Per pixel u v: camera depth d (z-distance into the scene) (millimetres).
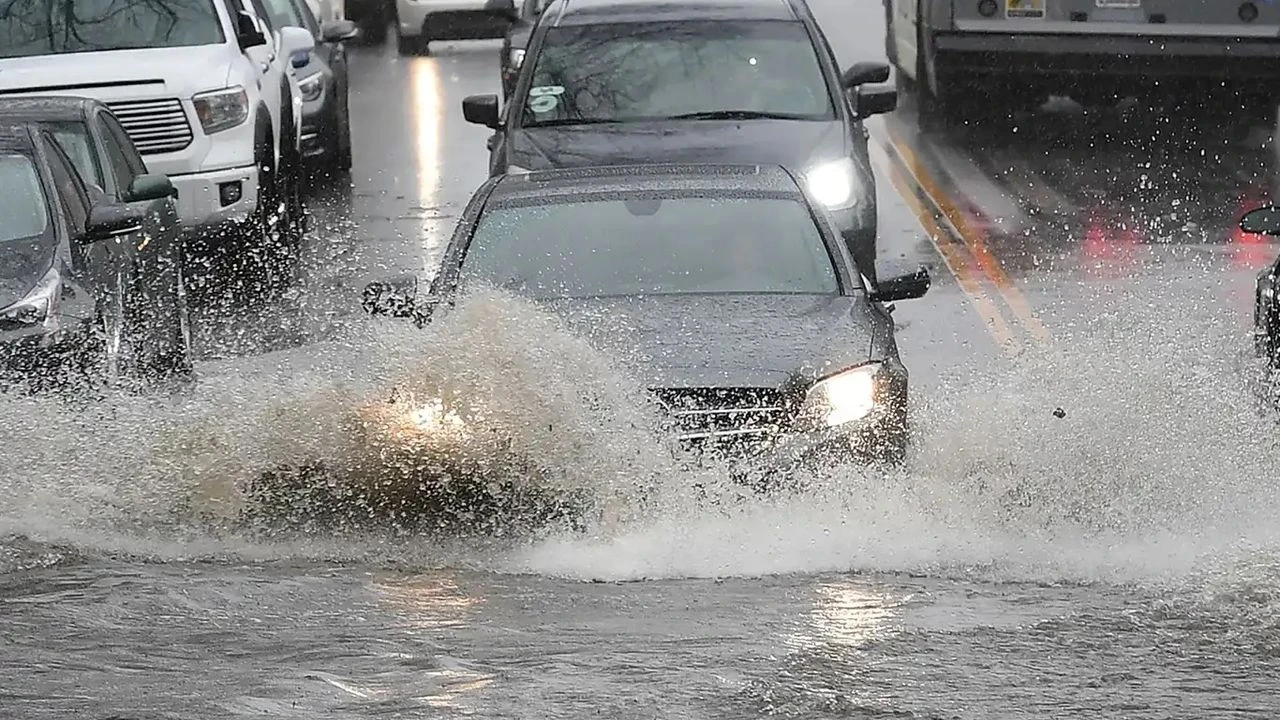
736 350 26172
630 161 40750
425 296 28781
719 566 23500
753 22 44812
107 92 48469
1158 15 64250
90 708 16094
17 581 21750
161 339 34594
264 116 51219
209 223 49250
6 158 32625
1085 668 18000
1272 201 56719
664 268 29359
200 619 19906
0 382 28422
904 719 16109
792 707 16344
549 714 16031
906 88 76250
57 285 29750
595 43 44500
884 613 20453
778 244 29875
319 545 24688
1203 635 19391
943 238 52500
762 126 42094
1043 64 65375
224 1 51750
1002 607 20797
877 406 25938
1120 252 50000
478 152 68500
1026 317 42531
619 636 19234
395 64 97750
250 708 16094
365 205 58688
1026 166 63656
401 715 15938
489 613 20406
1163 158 64750
